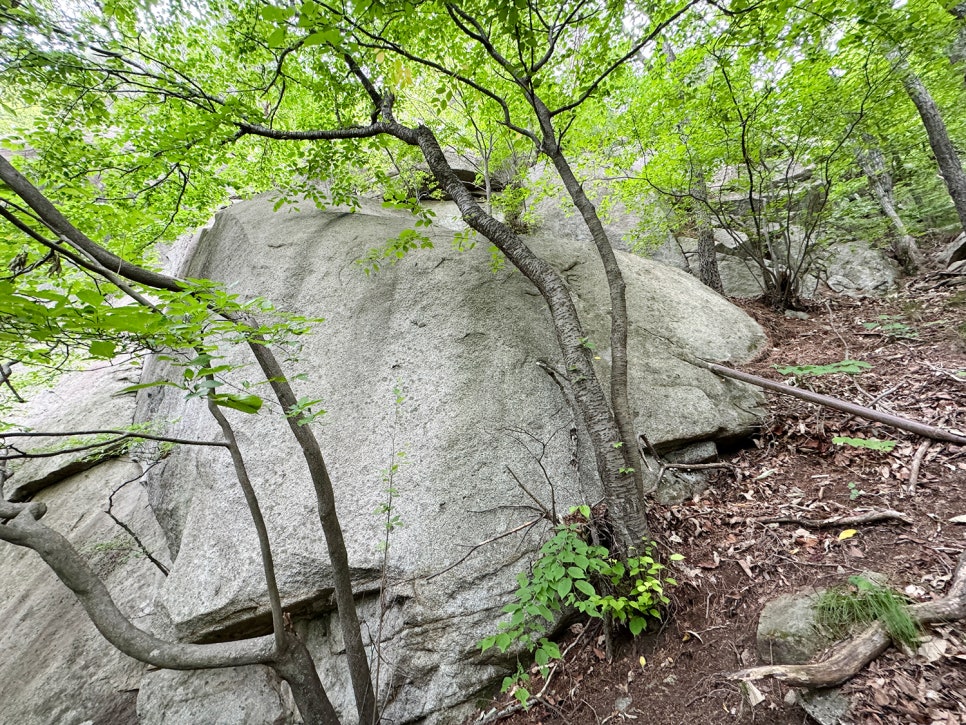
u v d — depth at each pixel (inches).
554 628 127.8
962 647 76.6
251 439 165.2
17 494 275.7
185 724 138.4
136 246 174.2
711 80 212.7
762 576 115.8
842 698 76.5
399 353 179.5
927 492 119.8
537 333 184.2
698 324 224.7
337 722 107.3
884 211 342.6
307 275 202.2
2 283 45.4
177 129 154.0
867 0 141.1
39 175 144.5
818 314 283.3
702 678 100.3
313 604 140.8
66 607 207.2
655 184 275.1
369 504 149.3
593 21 147.1
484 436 160.1
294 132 174.7
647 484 156.8
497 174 388.8
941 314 226.1
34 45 121.9
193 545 150.9
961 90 267.0
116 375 361.4
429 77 231.9
